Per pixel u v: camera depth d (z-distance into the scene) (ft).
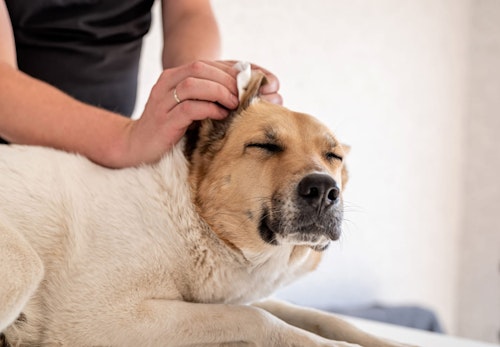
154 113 4.64
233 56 12.37
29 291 4.01
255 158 4.71
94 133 4.85
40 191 4.45
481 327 16.65
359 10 14.57
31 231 4.34
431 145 16.24
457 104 16.93
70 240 4.34
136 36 6.99
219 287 4.65
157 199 4.51
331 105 14.08
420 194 15.99
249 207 4.64
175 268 4.39
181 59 6.26
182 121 4.60
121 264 4.20
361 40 14.64
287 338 4.16
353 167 14.46
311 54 13.69
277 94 5.45
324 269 13.82
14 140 5.06
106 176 4.67
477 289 16.78
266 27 12.91
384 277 15.16
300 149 4.78
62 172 4.59
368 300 14.75
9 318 3.95
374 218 14.92
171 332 4.07
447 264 16.80
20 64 6.32
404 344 4.66
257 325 4.15
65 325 4.14
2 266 3.92
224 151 4.81
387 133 15.20
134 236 4.32
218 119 4.88
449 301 16.92
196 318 4.11
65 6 6.29
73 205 4.43
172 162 4.71
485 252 16.62
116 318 4.11
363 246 14.66
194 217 4.56
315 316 5.01
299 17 13.47
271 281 4.97
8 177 4.47
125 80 6.93
